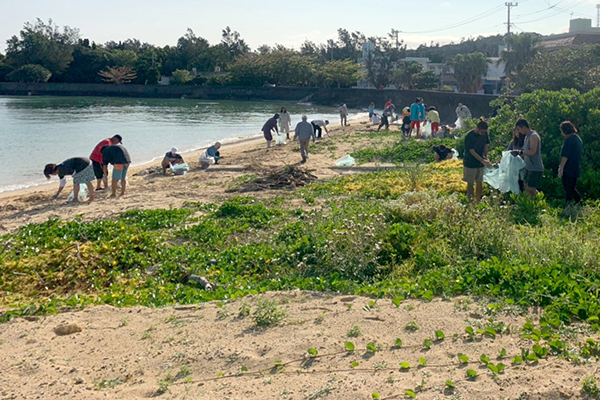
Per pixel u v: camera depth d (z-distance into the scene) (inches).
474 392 169.2
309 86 3976.4
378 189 558.6
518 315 230.4
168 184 713.6
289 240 391.9
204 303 267.4
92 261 369.7
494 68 3631.9
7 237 427.8
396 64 3991.1
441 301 251.4
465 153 467.5
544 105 569.9
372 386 175.9
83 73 4434.1
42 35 4436.5
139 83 4345.5
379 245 337.1
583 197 469.4
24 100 3513.8
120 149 627.5
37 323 250.5
